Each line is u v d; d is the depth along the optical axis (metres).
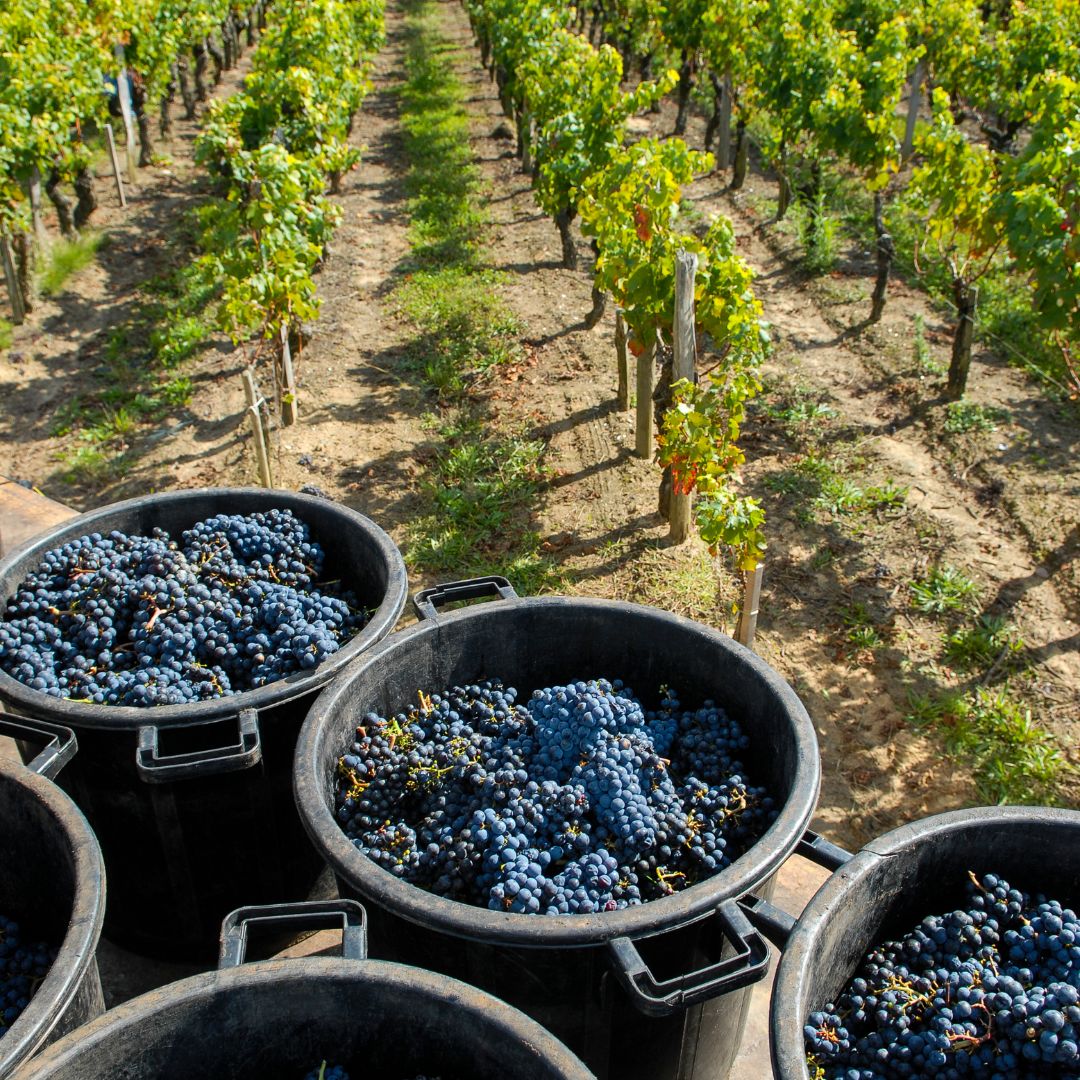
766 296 10.51
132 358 9.71
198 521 3.90
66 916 2.44
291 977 1.91
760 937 2.03
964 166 7.87
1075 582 6.27
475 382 8.99
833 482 7.29
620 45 19.34
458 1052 1.90
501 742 2.90
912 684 5.63
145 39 14.38
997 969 2.24
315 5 13.27
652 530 6.88
